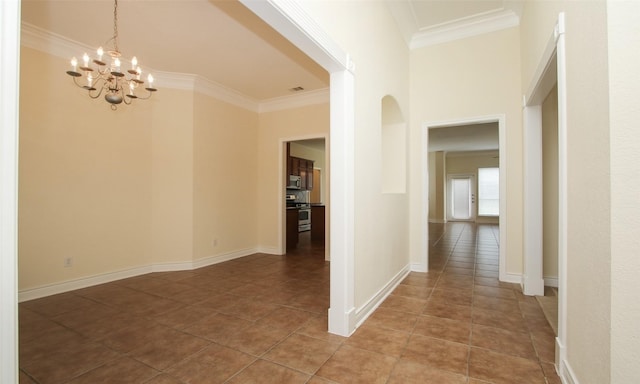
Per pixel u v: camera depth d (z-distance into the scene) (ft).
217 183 15.37
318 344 6.72
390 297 9.77
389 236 10.27
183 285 11.39
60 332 7.43
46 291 10.16
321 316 8.34
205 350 6.50
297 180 27.04
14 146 2.15
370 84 8.71
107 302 9.54
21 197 9.70
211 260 14.94
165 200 13.67
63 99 10.63
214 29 9.95
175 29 9.95
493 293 10.12
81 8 8.73
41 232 10.10
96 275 11.53
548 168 10.88
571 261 5.16
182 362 6.04
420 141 12.98
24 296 9.68
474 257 16.02
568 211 5.30
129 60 12.12
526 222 10.00
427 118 12.84
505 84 11.46
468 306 8.96
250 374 5.61
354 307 7.50
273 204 17.56
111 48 11.20
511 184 11.32
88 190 11.36
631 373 3.56
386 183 12.69
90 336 7.20
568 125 5.28
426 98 12.87
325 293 10.39
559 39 5.56
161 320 8.13
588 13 4.37
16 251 2.16
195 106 14.24
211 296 10.11
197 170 14.33
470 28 11.98
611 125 3.73
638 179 3.57
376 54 9.21
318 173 32.04
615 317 3.67
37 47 9.99
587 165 4.46
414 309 8.75
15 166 2.16
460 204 38.11
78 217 11.05
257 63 12.55
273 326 7.70
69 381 5.45
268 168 17.74
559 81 5.55
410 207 13.11
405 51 12.43
